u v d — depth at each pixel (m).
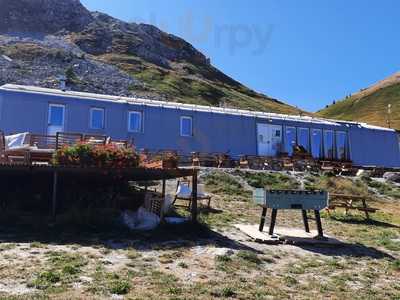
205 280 8.71
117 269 9.02
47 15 101.31
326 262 10.81
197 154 26.69
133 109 27.31
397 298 8.46
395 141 37.22
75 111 25.72
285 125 32.28
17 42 71.94
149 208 14.72
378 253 12.12
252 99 88.62
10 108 24.17
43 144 17.42
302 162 29.27
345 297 8.30
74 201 15.79
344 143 34.59
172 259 10.06
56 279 8.04
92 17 107.94
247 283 8.71
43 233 11.91
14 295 7.14
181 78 79.44
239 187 22.75
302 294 8.32
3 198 15.83
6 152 15.22
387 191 25.80
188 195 16.77
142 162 14.98
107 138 16.25
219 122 29.83
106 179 16.78
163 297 7.52
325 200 13.23
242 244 12.02
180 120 28.59
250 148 30.55
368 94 157.00
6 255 9.55
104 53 90.12
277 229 14.12
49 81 47.22
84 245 10.82
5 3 97.88
